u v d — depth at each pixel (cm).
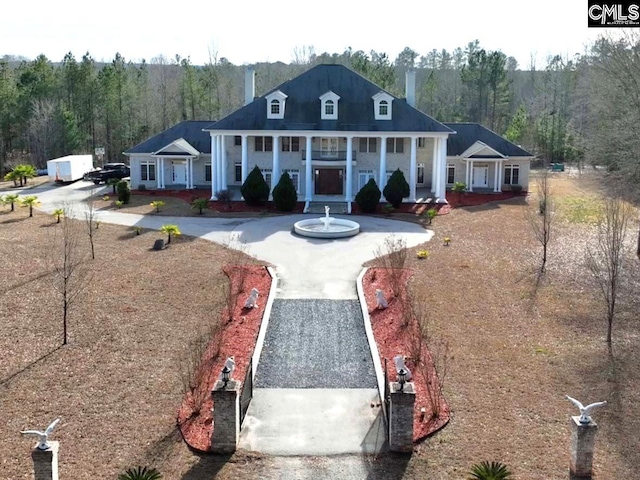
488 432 1566
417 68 17312
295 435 1577
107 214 4300
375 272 2870
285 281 2772
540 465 1424
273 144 4734
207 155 5394
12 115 7969
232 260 3058
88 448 1494
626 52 4241
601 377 1859
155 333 2172
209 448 1495
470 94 10225
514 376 1869
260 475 1405
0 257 3075
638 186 3744
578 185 5703
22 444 1510
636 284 2750
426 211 4425
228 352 2022
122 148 8756
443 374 1867
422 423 1603
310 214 4303
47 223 3938
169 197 5019
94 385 1802
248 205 4512
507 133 7956
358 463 1455
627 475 1383
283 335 2197
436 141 4766
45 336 2134
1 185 5934
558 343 2117
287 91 4828
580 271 2931
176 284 2684
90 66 8656
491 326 2264
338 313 2400
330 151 4934
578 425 1363
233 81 11231
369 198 4356
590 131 5691
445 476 1394
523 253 3269
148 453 1477
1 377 1841
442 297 2555
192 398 1708
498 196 5062
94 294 2545
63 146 7881
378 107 4684
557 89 10700
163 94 9381
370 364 1986
